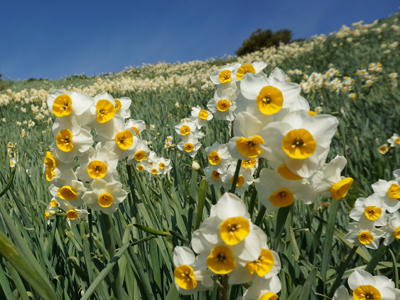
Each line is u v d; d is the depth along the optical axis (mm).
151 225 271
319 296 268
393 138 738
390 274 321
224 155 354
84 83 5281
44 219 370
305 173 152
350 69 2338
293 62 3225
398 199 282
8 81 6145
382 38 3416
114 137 218
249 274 158
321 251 359
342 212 482
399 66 2043
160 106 1722
